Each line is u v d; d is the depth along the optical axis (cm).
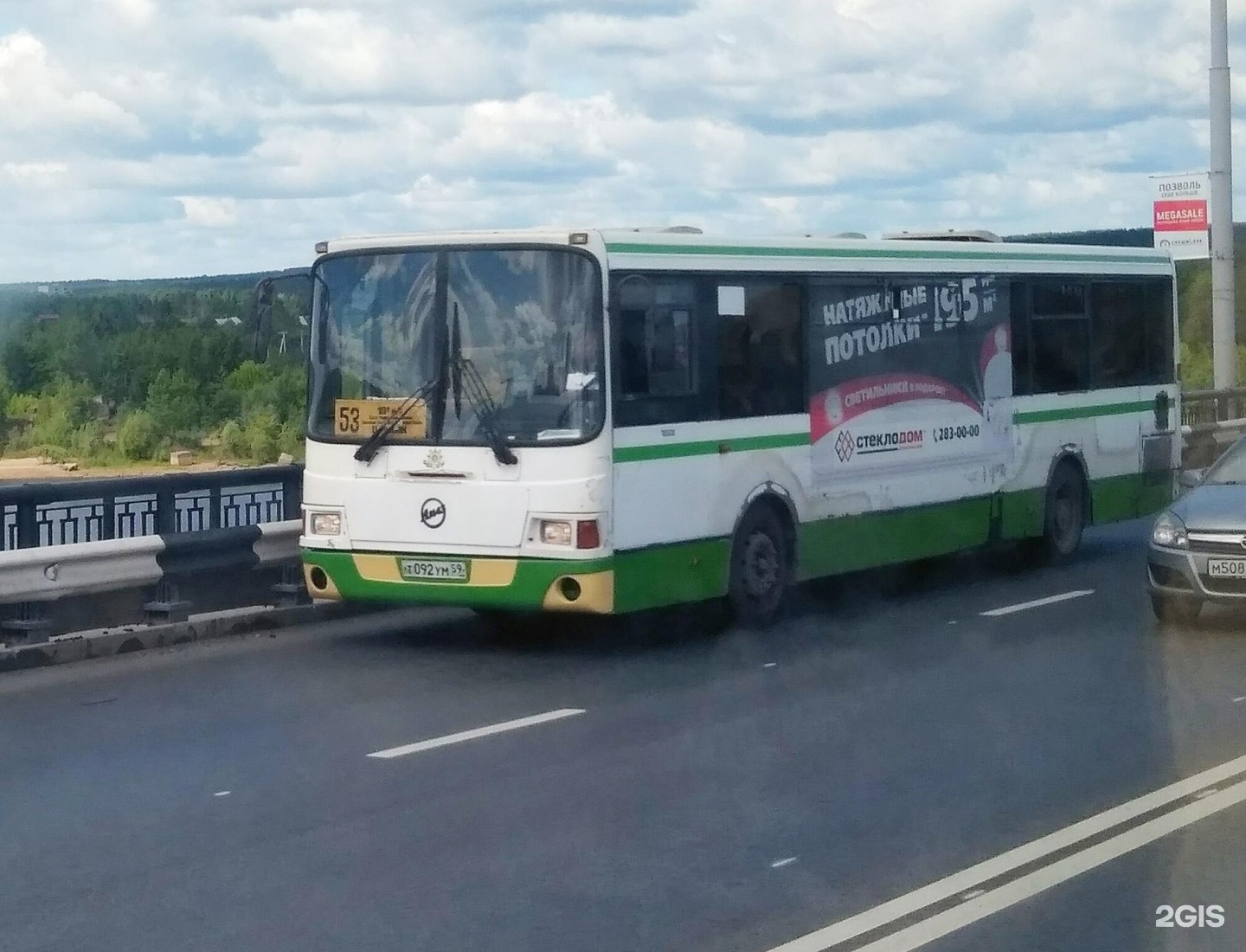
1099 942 611
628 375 1216
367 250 1259
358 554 1255
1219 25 2719
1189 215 2905
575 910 654
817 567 1411
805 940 615
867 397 1465
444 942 618
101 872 711
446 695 1109
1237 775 863
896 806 812
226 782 869
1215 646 1263
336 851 741
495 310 1219
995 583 1650
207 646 1316
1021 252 1688
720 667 1207
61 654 1237
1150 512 1905
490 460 1211
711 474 1292
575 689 1129
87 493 1317
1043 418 1716
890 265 1491
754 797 830
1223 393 2792
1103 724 995
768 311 1352
